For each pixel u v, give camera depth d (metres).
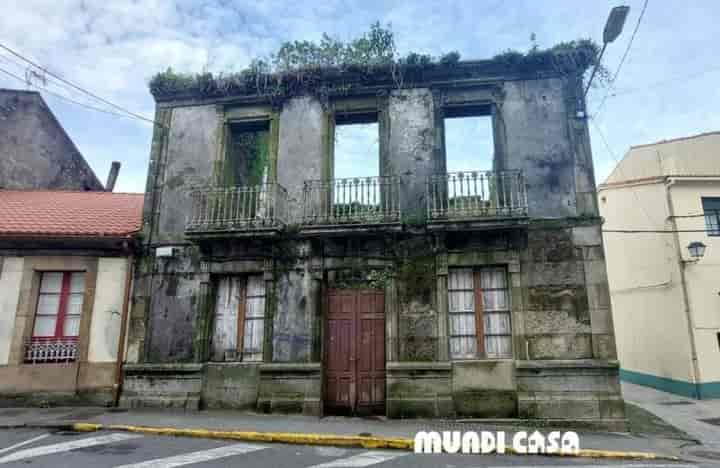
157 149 10.83
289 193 10.10
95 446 6.75
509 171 9.24
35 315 10.02
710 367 12.70
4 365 9.55
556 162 9.51
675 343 13.54
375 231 9.22
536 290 8.95
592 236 9.05
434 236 9.37
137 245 10.23
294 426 7.88
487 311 9.20
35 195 13.05
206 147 10.72
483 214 8.96
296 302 9.53
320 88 10.52
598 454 6.65
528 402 8.45
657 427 8.80
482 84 10.02
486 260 9.18
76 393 9.53
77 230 10.22
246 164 12.01
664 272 14.12
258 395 9.19
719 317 13.00
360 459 6.28
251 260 9.87
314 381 9.11
